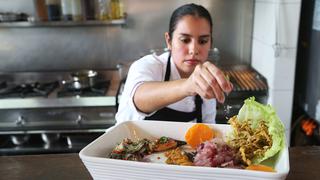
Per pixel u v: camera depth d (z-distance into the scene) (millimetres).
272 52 1733
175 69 1057
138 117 983
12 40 2232
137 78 916
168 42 1104
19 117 1848
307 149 903
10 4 2162
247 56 2260
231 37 2236
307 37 1732
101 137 702
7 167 844
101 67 2291
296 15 1649
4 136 1946
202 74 622
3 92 1907
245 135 678
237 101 1753
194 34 978
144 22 2227
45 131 1880
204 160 617
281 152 615
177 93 725
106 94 1859
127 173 585
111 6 2107
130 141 739
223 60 2266
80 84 1886
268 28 1805
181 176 555
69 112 1851
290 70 1726
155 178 576
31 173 812
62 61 2279
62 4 2090
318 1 1585
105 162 581
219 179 540
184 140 779
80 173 804
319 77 1581
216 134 768
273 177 508
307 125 1725
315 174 768
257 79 1939
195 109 1063
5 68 2266
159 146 732
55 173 808
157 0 2186
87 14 2158
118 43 2268
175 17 1019
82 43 2264
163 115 1017
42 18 2141
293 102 1922
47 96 1854
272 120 655
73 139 1883
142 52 2271
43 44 2254
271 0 1737
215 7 2184
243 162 633
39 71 2277
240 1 2162
